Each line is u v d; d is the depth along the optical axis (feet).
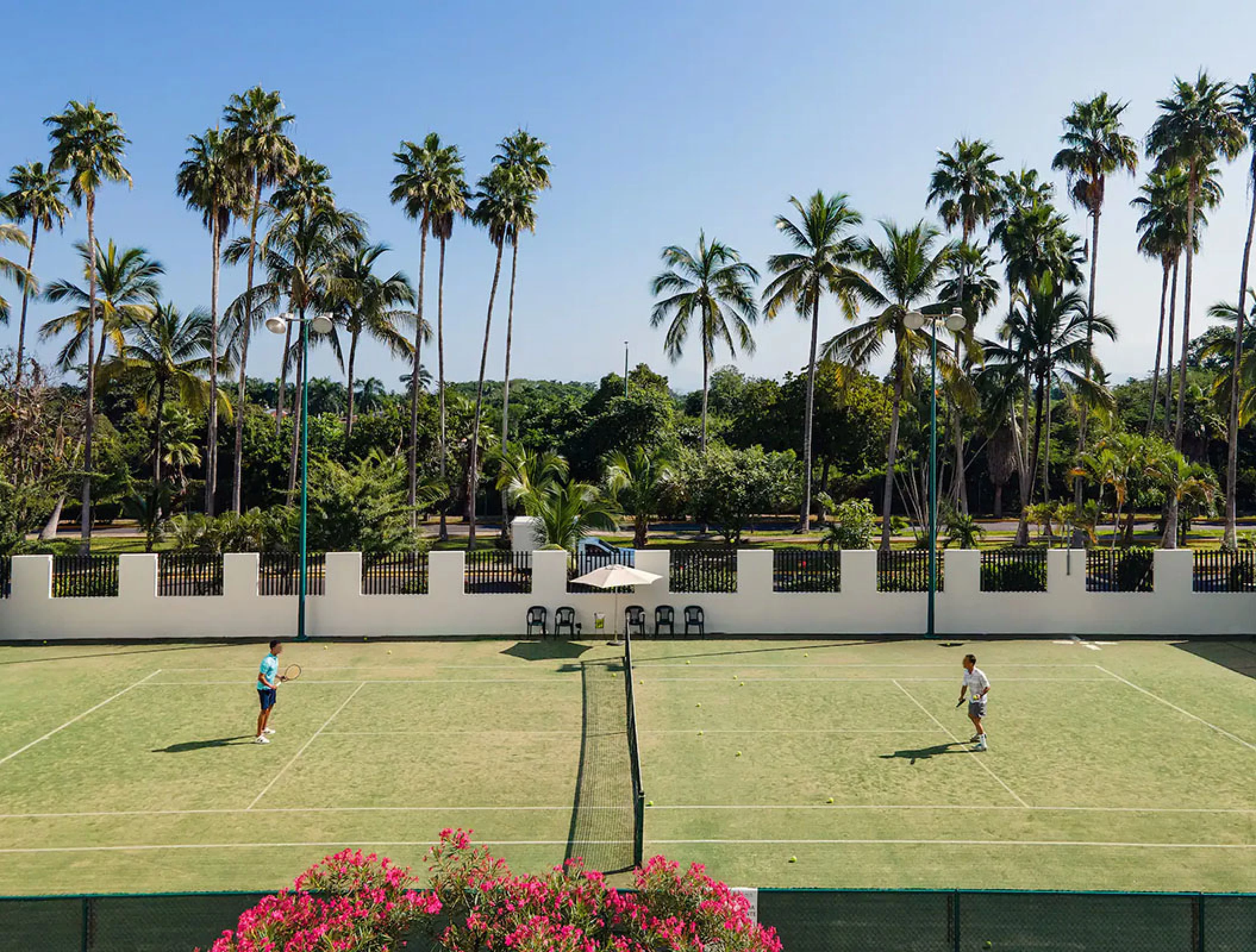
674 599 84.38
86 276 148.36
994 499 234.38
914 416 196.13
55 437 174.40
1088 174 161.38
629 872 37.93
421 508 111.55
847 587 84.28
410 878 29.53
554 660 75.25
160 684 67.92
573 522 94.84
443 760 51.88
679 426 244.83
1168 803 45.37
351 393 197.57
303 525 81.15
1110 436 129.70
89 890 36.42
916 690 66.39
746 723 58.75
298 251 155.74
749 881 37.40
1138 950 26.81
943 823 43.09
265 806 45.39
